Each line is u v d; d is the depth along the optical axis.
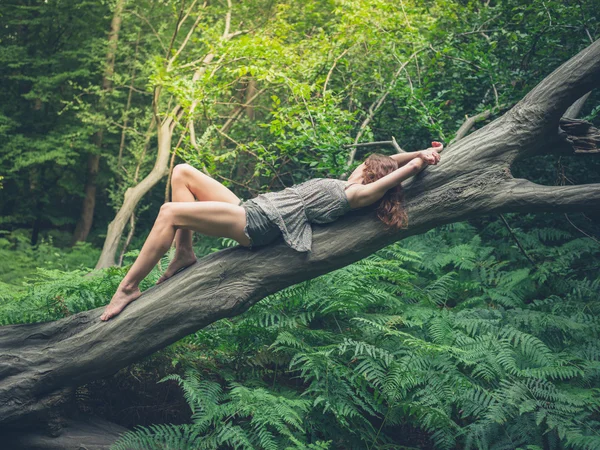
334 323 4.17
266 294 3.36
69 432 3.43
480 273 5.39
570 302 4.71
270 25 7.84
